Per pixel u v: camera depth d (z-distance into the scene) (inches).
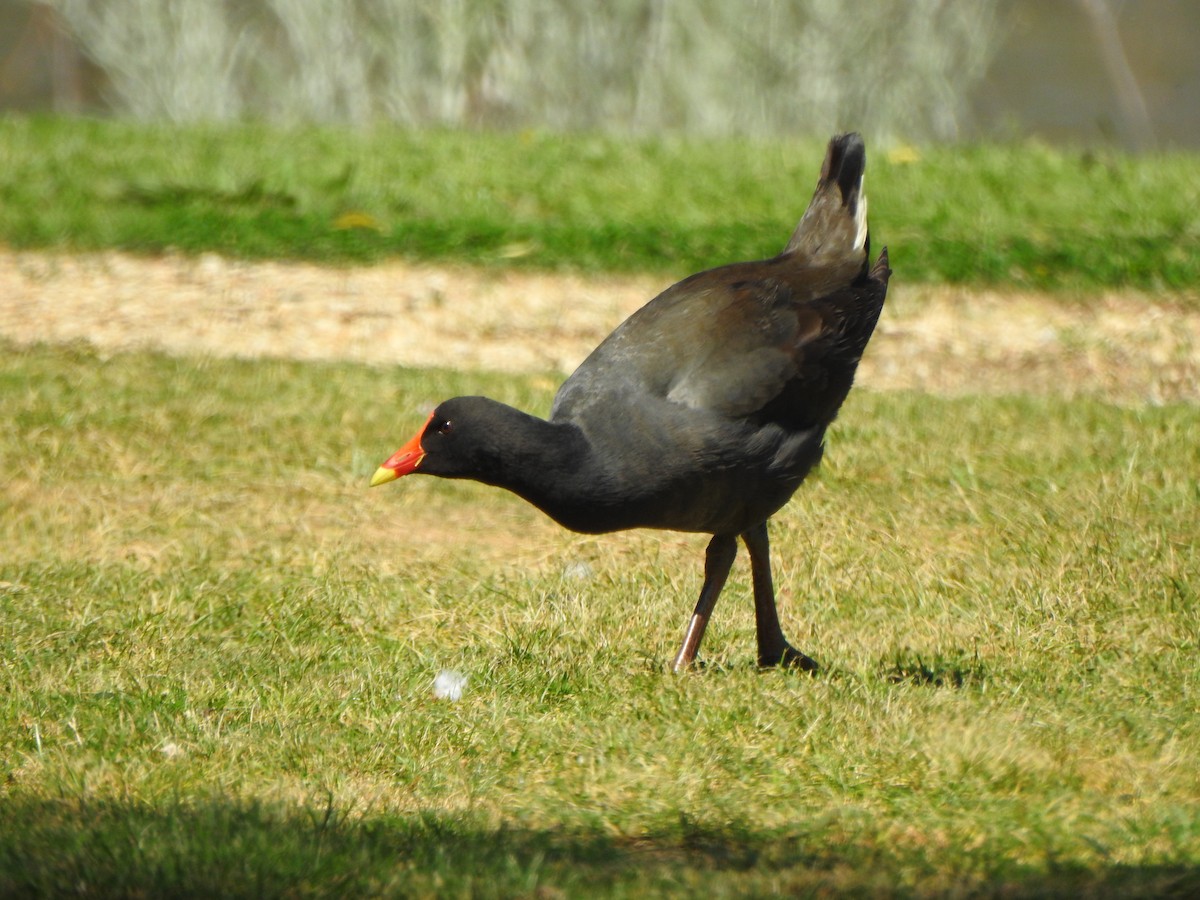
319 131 959.0
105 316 674.8
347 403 572.4
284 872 255.1
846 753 313.4
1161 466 503.5
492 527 482.3
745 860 272.1
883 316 681.0
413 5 1054.4
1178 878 257.3
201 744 320.5
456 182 836.6
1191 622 388.8
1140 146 1202.6
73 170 842.2
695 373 343.9
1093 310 690.8
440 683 356.2
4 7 1344.7
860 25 1032.8
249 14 1124.5
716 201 809.5
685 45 1053.8
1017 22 1291.8
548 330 672.4
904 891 256.5
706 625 370.0
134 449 526.3
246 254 746.2
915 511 475.2
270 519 478.6
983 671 368.2
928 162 885.8
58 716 335.9
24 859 256.8
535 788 305.0
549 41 1060.5
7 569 430.6
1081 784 302.7
